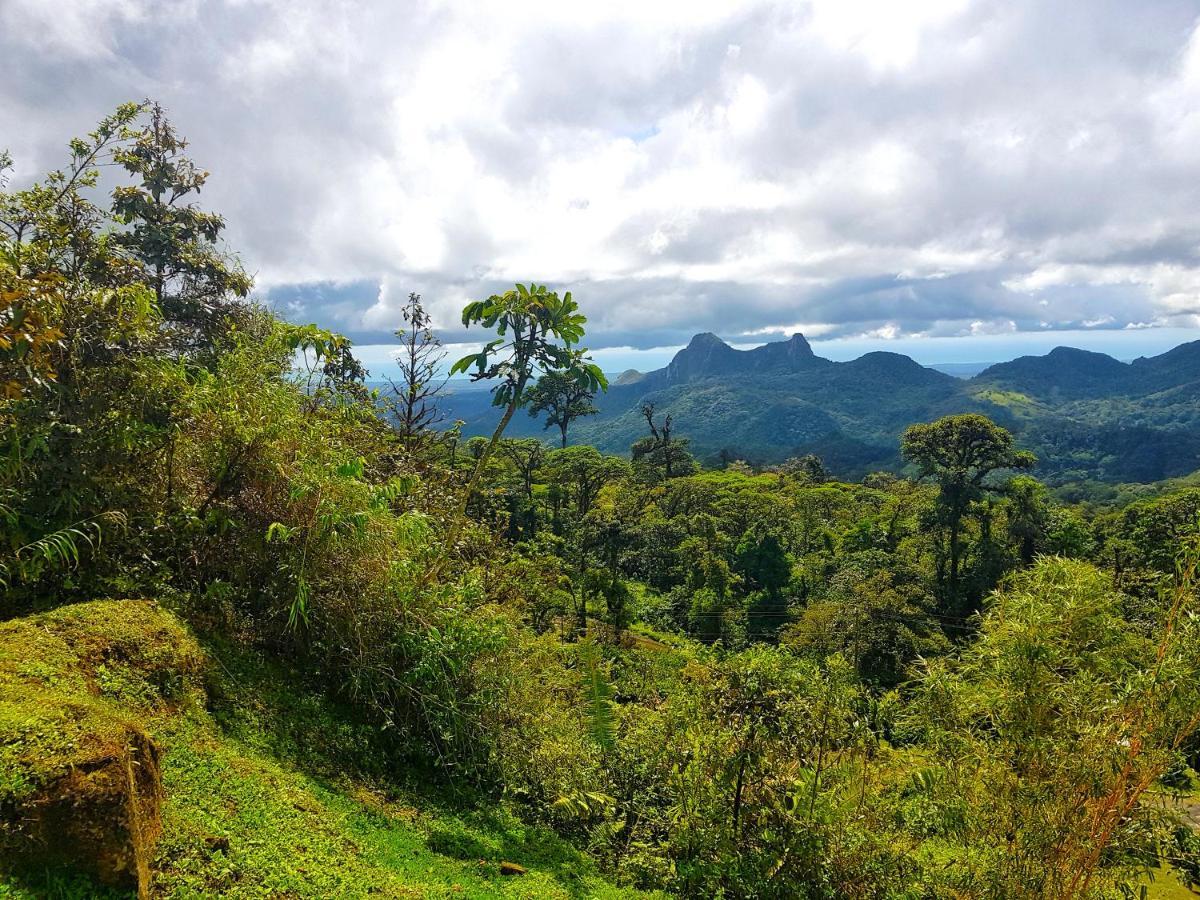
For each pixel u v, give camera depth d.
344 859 3.82
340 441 6.95
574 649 9.56
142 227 12.14
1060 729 5.31
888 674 22.67
